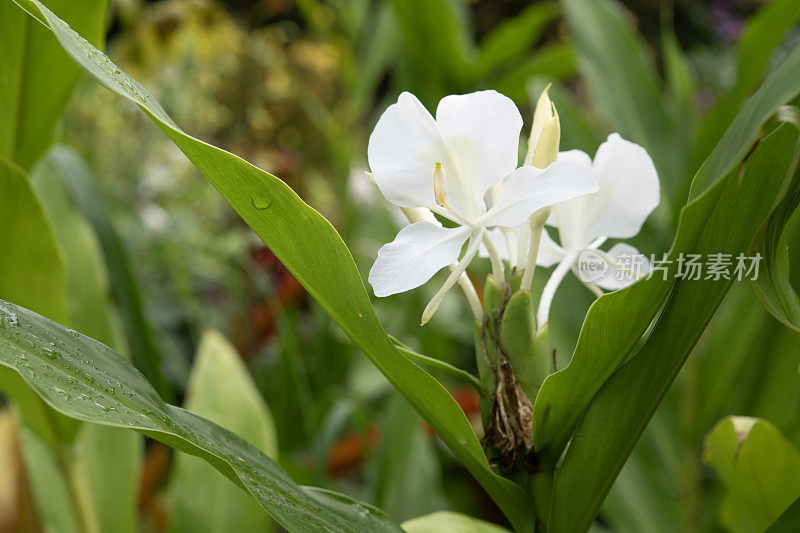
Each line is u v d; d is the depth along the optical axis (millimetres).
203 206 2191
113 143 2043
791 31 2174
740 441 687
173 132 519
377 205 1656
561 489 585
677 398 1037
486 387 586
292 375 1297
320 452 1036
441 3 1482
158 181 2076
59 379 515
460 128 559
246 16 2977
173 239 1757
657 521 963
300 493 572
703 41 3508
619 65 1169
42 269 717
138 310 883
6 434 917
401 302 1476
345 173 1808
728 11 3082
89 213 873
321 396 1398
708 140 987
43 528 884
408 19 1548
